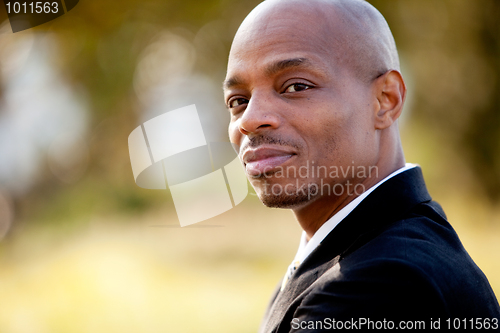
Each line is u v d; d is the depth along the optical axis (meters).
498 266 5.11
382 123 1.25
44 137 8.75
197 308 4.62
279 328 1.16
